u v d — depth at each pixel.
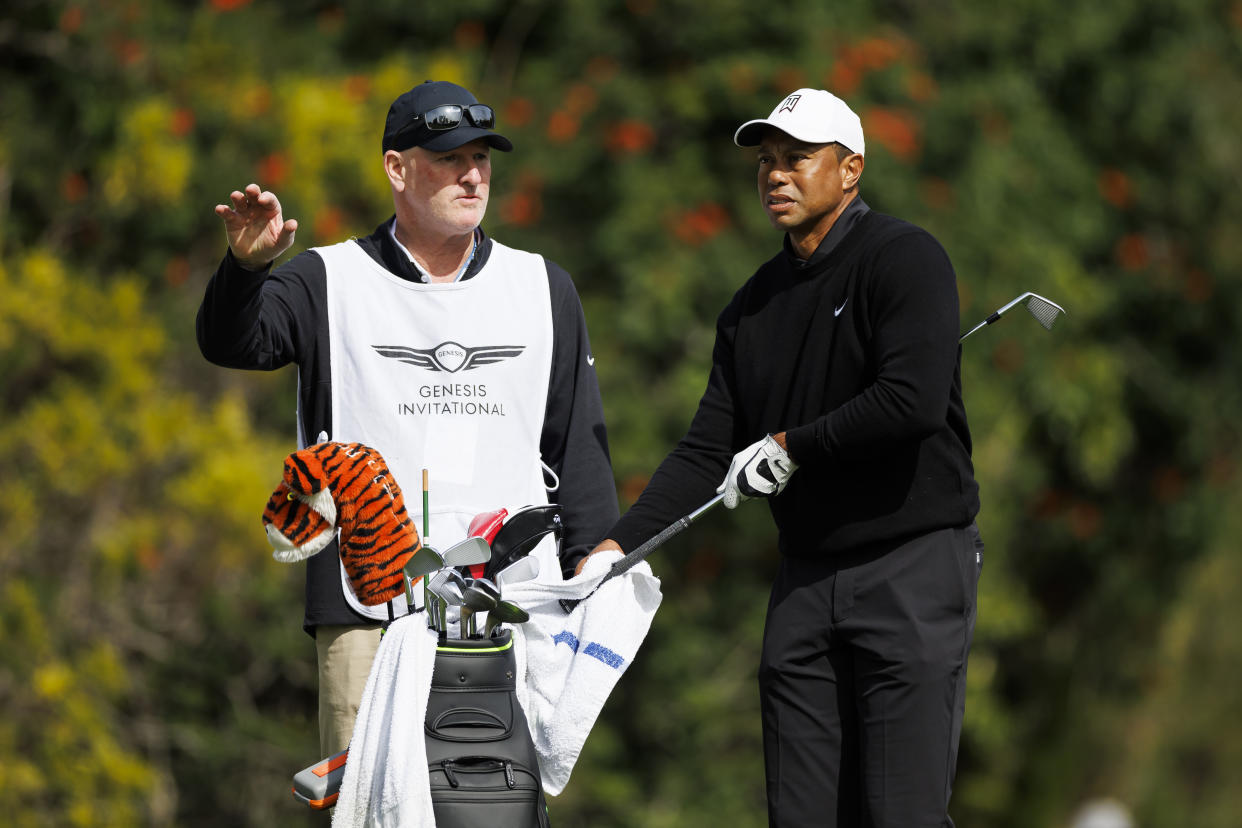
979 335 40.12
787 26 39.03
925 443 13.89
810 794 14.16
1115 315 47.28
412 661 12.57
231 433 34.47
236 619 35.84
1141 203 47.59
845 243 14.05
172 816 36.03
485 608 12.73
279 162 35.31
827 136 13.84
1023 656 53.22
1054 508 49.09
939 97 41.09
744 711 40.09
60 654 33.66
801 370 14.17
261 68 37.72
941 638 13.81
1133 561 52.75
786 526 14.34
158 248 37.16
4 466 33.47
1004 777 52.91
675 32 39.19
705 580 40.22
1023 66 44.28
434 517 14.83
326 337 14.99
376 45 41.06
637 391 37.62
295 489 12.95
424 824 12.11
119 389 33.75
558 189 39.28
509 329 15.16
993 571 42.72
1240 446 52.00
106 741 33.12
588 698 13.83
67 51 36.22
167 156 34.28
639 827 38.31
